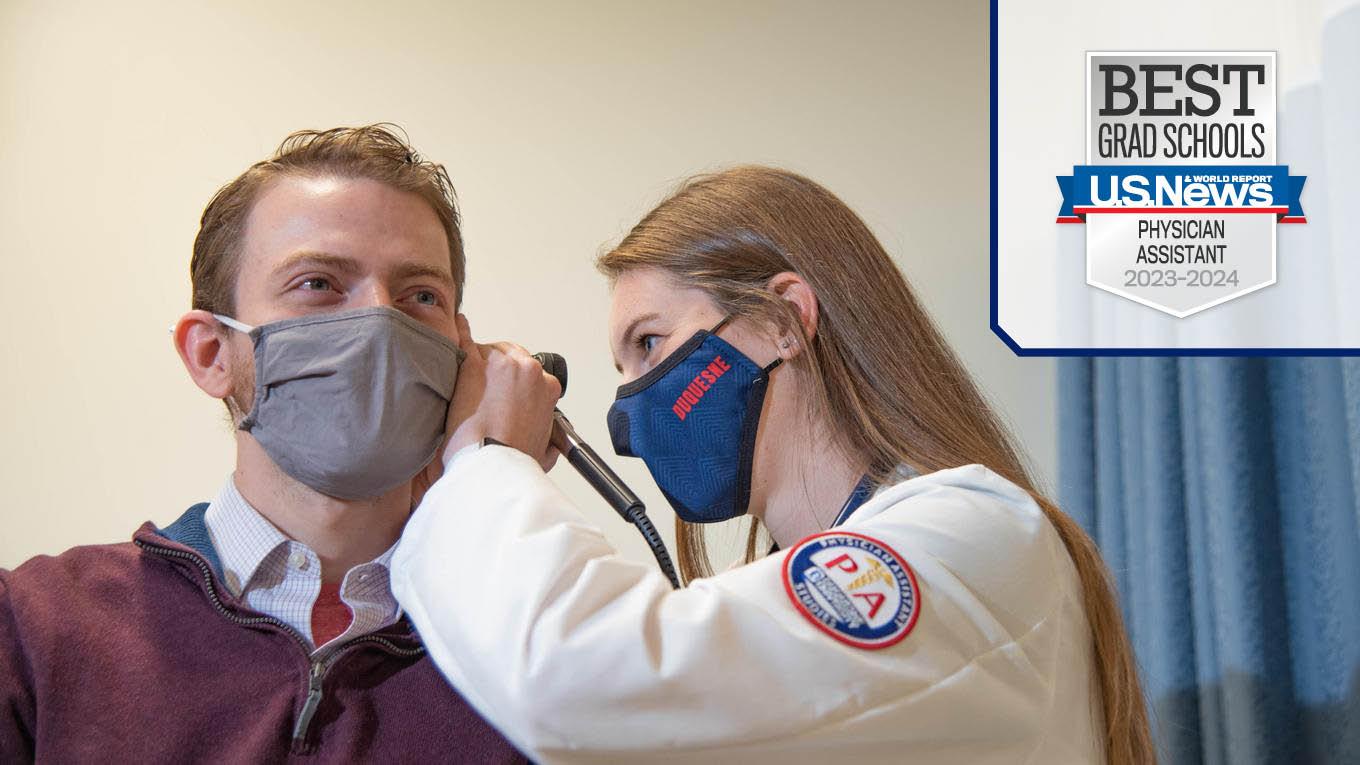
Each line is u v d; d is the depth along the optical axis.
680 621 1.03
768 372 1.34
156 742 0.98
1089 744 1.21
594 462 1.40
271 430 1.10
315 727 1.02
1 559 2.20
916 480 1.22
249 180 1.17
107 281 2.30
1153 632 1.91
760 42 2.35
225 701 1.01
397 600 1.12
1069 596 1.25
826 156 2.29
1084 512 2.05
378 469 1.10
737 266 1.37
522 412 1.21
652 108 2.33
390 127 2.33
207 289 1.18
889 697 1.03
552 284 2.27
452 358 1.18
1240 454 1.80
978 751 1.09
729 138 2.31
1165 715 1.87
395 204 1.16
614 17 2.37
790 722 1.01
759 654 1.03
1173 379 1.98
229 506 1.14
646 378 1.38
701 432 1.35
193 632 1.04
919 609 1.08
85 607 1.04
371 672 1.08
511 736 1.01
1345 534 1.69
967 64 2.30
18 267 2.30
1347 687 1.67
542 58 2.36
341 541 1.14
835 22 2.35
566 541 1.07
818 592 1.08
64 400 2.26
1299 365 1.81
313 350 1.09
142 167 2.34
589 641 1.01
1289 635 1.75
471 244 2.28
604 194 2.30
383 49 2.37
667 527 2.18
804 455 1.34
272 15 2.38
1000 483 1.22
